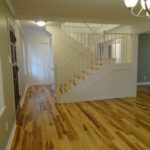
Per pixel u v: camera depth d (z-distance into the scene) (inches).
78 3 120.0
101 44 247.3
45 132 115.9
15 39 150.6
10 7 125.6
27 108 171.9
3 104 89.5
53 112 158.2
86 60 236.2
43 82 314.2
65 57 228.1
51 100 203.8
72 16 158.7
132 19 172.7
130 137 107.3
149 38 283.9
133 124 127.9
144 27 180.4
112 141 102.4
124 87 212.5
